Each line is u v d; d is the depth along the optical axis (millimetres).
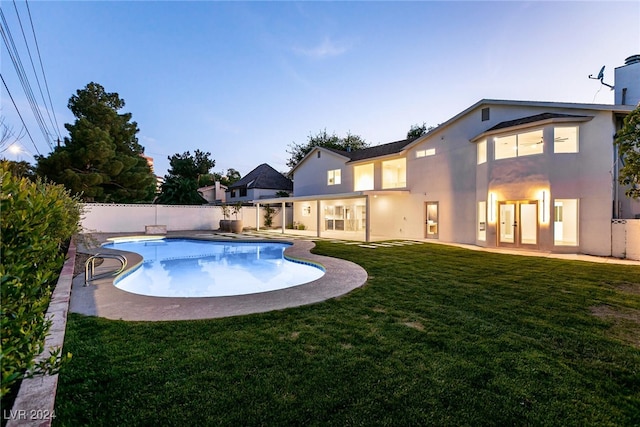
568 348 3877
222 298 5941
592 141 11750
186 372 3203
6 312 1848
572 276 7922
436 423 2500
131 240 18406
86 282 7035
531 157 12531
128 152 25766
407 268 8930
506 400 2801
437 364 3426
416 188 17812
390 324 4605
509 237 13344
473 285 6992
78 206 10781
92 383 2982
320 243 15211
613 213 11477
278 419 2512
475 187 14875
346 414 2584
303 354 3623
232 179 53969
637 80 12734
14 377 1723
